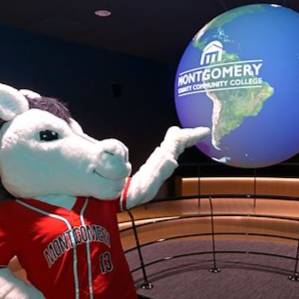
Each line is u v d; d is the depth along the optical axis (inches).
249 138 46.6
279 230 167.5
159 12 162.4
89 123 217.9
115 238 47.8
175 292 77.2
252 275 85.6
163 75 259.3
